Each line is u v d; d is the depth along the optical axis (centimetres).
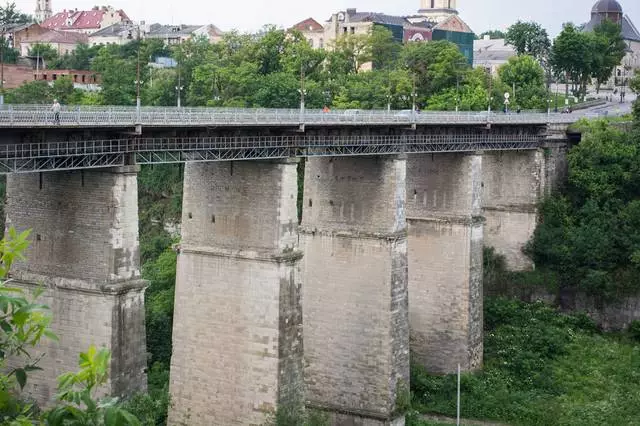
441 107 15250
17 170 5709
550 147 12631
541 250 12244
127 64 17725
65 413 2145
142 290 6506
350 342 8969
